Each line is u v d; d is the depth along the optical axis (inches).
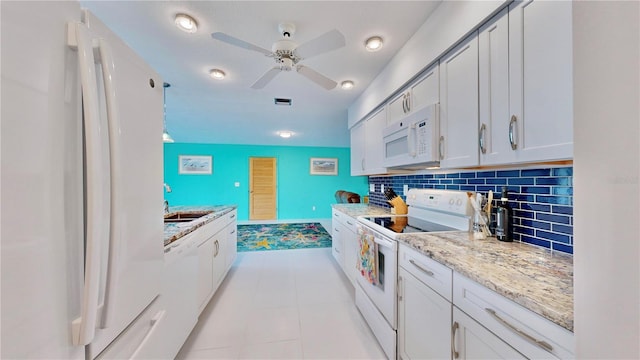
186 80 98.7
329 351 64.3
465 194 60.9
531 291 28.7
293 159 287.3
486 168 57.2
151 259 39.1
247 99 122.8
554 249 44.4
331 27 63.5
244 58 80.7
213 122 175.3
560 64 33.2
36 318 18.8
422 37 63.1
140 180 35.5
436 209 70.9
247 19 60.4
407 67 70.6
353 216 94.1
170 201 263.1
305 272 119.7
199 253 74.6
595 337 16.5
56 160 20.5
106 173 25.9
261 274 117.3
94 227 21.9
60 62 20.9
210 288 85.8
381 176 125.1
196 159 267.1
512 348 29.1
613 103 15.5
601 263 16.1
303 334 71.2
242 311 83.8
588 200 16.8
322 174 294.2
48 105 19.7
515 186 52.3
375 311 68.7
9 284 16.9
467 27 48.3
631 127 14.7
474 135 48.3
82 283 23.1
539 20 36.0
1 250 16.4
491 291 32.1
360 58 80.0
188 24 61.6
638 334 14.5
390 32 66.1
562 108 33.0
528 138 37.8
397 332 58.2
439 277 43.0
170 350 50.7
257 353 63.4
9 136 16.8
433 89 61.1
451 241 51.8
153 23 61.8
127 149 32.0
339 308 85.9
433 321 44.8
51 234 20.0
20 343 17.6
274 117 160.4
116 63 29.5
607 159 15.8
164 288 48.4
